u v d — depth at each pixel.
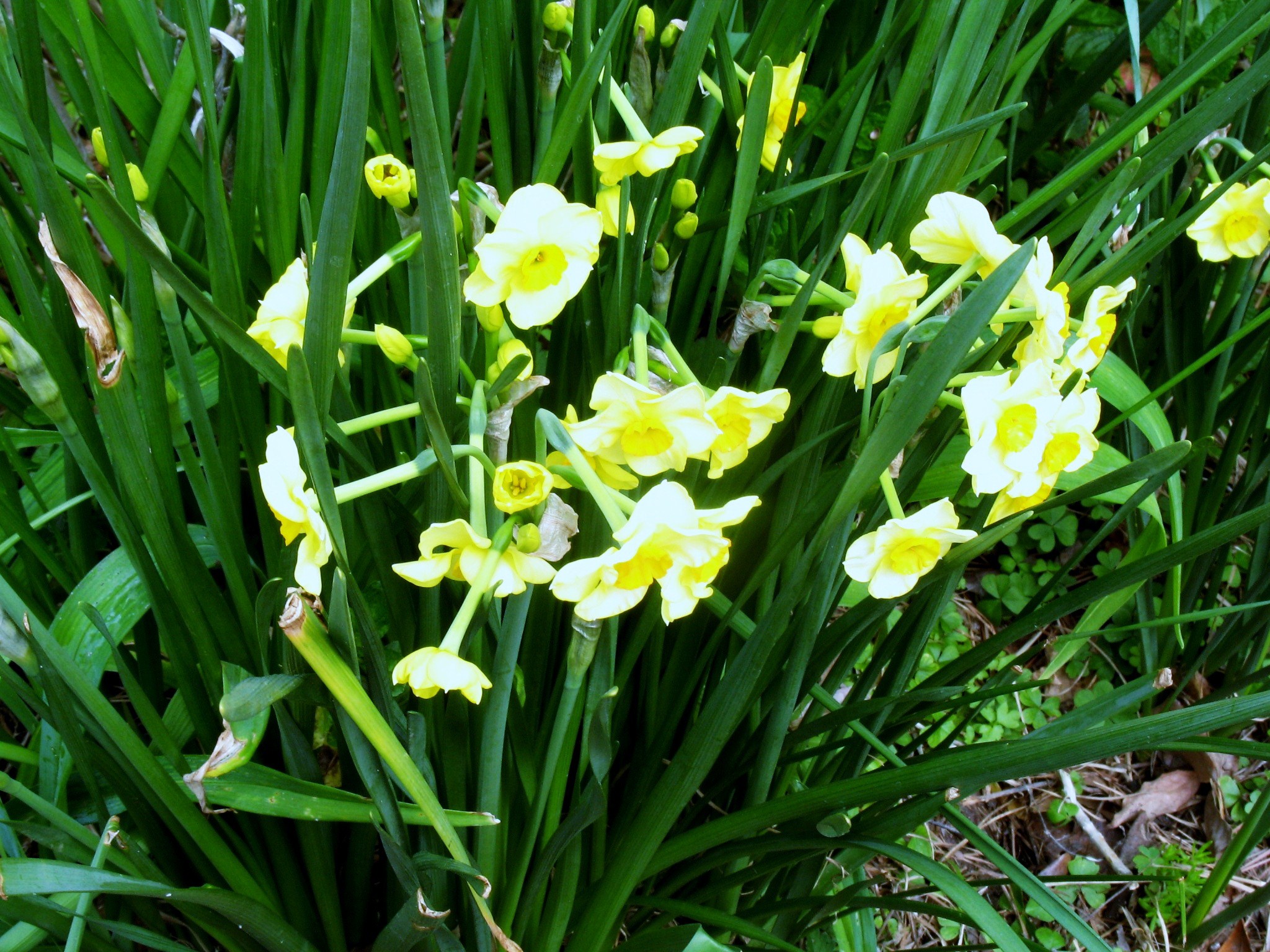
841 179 0.39
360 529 0.43
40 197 0.33
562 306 0.31
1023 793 0.65
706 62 0.44
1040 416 0.31
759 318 0.36
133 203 0.34
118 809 0.42
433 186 0.28
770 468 0.38
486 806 0.37
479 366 0.36
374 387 0.46
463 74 0.48
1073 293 0.38
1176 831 0.64
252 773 0.34
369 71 0.26
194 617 0.37
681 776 0.37
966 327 0.28
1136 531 0.67
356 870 0.42
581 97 0.33
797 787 0.50
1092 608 0.61
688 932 0.40
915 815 0.40
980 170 0.41
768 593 0.43
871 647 0.68
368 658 0.32
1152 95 0.41
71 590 0.42
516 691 0.38
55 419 0.32
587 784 0.42
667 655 0.47
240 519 0.39
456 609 0.37
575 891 0.42
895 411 0.30
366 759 0.32
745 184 0.36
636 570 0.30
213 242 0.36
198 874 0.41
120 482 0.36
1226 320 0.60
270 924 0.36
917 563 0.33
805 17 0.41
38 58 0.36
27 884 0.29
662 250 0.38
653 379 0.34
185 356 0.35
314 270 0.29
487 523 0.33
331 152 0.39
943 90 0.38
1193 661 0.67
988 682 0.46
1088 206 0.42
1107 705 0.37
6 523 0.39
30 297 0.34
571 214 0.30
